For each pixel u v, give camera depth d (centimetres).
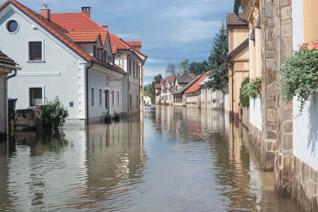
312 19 519
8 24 2325
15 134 1720
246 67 2634
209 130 1911
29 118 1872
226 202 600
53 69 2320
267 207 570
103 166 916
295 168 607
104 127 2180
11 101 1897
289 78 495
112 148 1242
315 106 498
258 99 1188
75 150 1194
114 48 3466
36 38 2314
